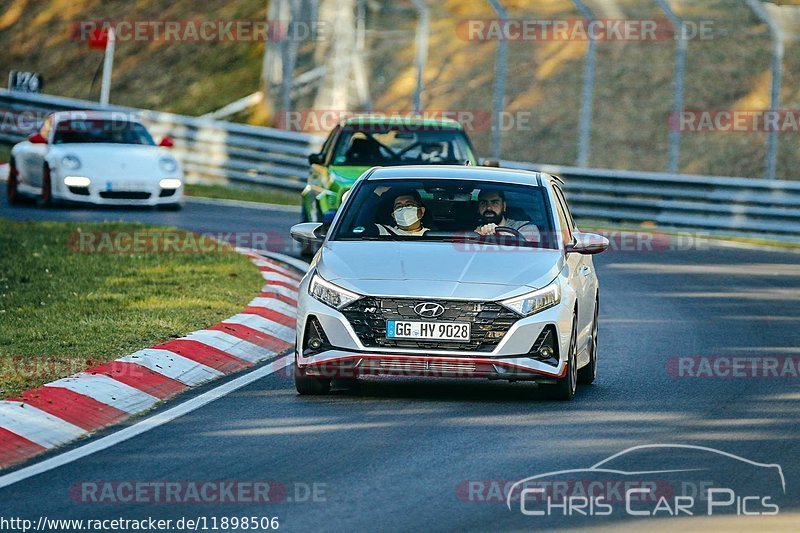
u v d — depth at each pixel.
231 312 44.50
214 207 85.56
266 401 33.03
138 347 37.59
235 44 146.12
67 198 78.31
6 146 113.25
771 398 34.94
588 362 37.03
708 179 88.12
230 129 102.06
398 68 127.88
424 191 36.81
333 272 33.62
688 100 123.06
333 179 57.84
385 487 24.53
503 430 29.92
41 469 25.81
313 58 120.50
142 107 139.50
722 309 53.31
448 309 32.56
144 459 26.66
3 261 54.72
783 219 85.06
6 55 157.12
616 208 90.50
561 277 34.09
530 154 118.00
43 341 37.91
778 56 93.00
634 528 22.14
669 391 35.81
